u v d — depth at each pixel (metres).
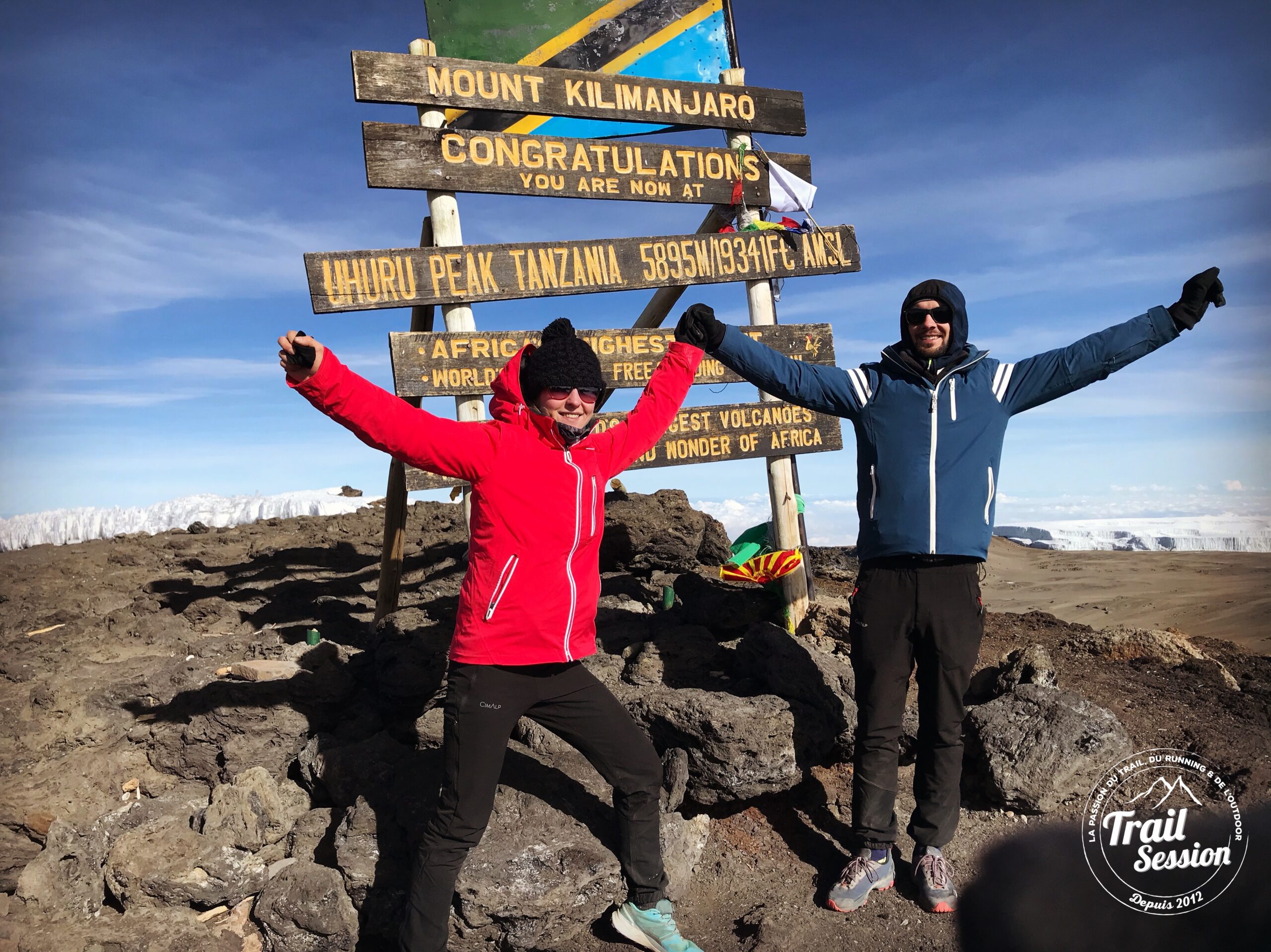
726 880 3.09
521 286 4.18
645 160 4.54
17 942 2.58
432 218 4.07
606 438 2.60
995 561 16.39
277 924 2.66
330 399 2.06
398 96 3.91
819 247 5.02
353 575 6.80
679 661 4.06
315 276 3.73
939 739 2.86
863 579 2.92
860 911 2.90
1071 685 4.24
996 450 2.77
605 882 2.73
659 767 2.60
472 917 2.57
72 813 3.16
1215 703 4.04
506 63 4.37
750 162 4.88
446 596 5.81
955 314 2.76
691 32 4.88
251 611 5.66
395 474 4.56
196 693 3.71
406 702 3.78
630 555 6.14
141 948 2.61
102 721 3.63
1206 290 2.62
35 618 5.45
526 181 4.21
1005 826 3.29
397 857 2.81
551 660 2.33
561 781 3.13
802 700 3.54
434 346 3.97
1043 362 2.74
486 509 2.29
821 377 2.90
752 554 4.98
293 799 3.25
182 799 3.22
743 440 4.77
